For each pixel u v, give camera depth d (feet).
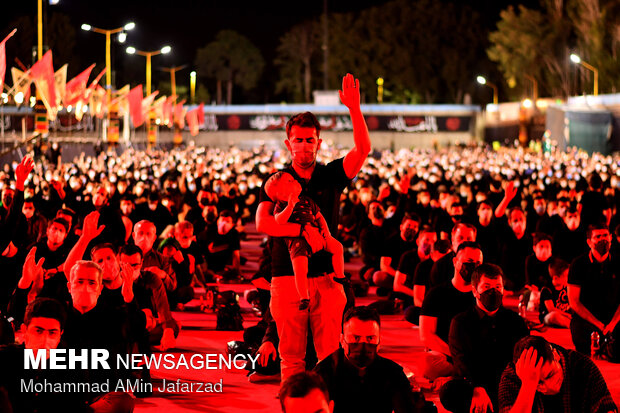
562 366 17.08
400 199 53.42
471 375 21.39
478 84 379.96
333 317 19.60
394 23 393.70
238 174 118.32
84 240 25.68
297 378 13.07
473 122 297.12
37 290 28.78
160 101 216.33
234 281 52.13
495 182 76.33
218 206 66.49
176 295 41.14
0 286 31.81
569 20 302.66
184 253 41.37
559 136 202.18
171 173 106.11
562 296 36.91
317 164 20.06
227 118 293.02
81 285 21.42
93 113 176.86
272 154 183.11
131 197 62.44
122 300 23.58
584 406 17.04
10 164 116.67
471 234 29.63
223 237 52.95
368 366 17.34
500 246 43.24
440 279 30.07
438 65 388.37
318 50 422.00
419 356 32.07
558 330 37.24
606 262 31.53
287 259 19.53
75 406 19.52
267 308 32.14
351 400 17.33
